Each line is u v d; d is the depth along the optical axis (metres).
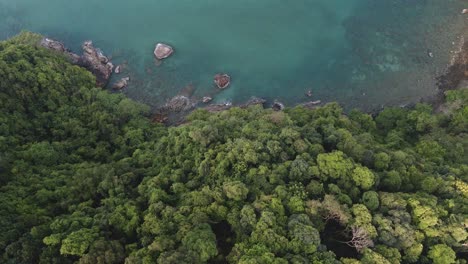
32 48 114.06
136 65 130.75
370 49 128.88
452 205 70.38
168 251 61.94
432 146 90.56
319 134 85.62
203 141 84.44
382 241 64.31
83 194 81.38
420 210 67.12
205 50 132.88
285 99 122.00
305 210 66.31
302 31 135.50
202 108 116.75
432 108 112.69
